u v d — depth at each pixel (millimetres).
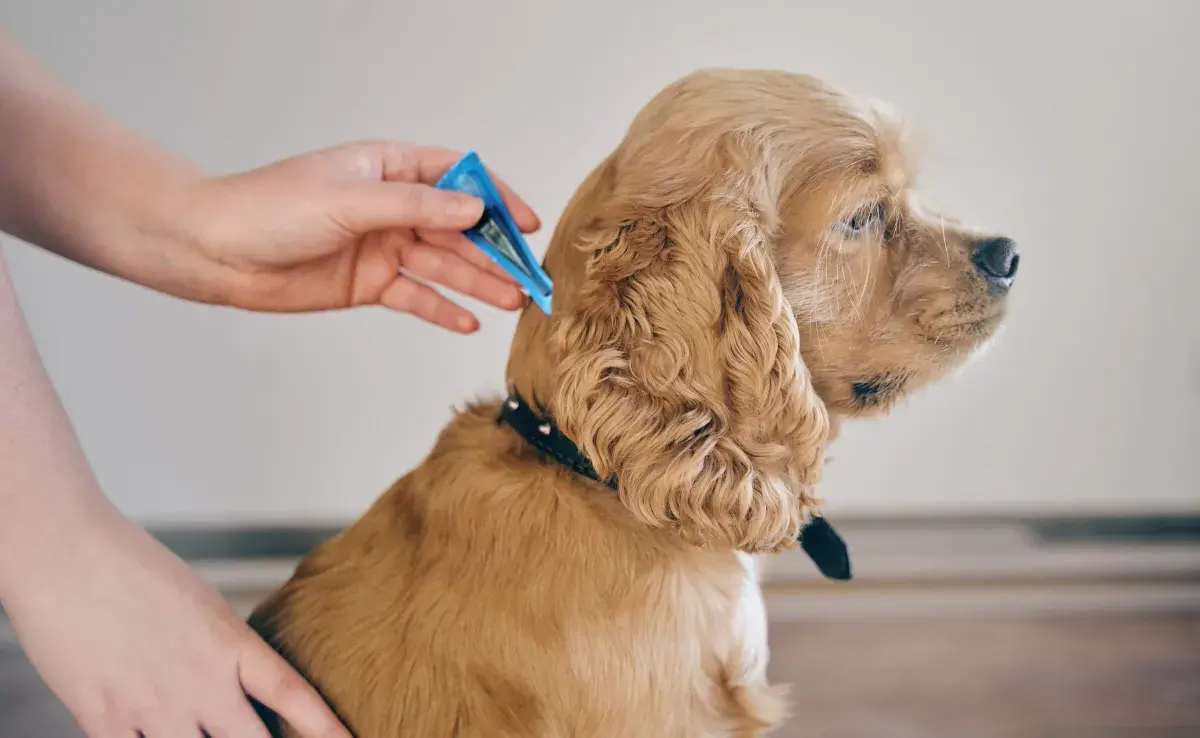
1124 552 1713
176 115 1425
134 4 1398
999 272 1022
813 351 983
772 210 928
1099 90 1495
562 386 886
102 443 1540
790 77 990
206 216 1000
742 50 1430
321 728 818
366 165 1097
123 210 1016
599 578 875
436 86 1430
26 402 743
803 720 1517
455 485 930
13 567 736
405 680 866
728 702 923
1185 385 1638
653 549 901
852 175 960
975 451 1675
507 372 998
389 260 1118
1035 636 1686
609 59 1425
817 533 1027
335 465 1561
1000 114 1496
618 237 902
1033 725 1510
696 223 896
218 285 1068
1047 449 1672
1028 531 1692
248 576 1566
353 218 963
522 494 904
